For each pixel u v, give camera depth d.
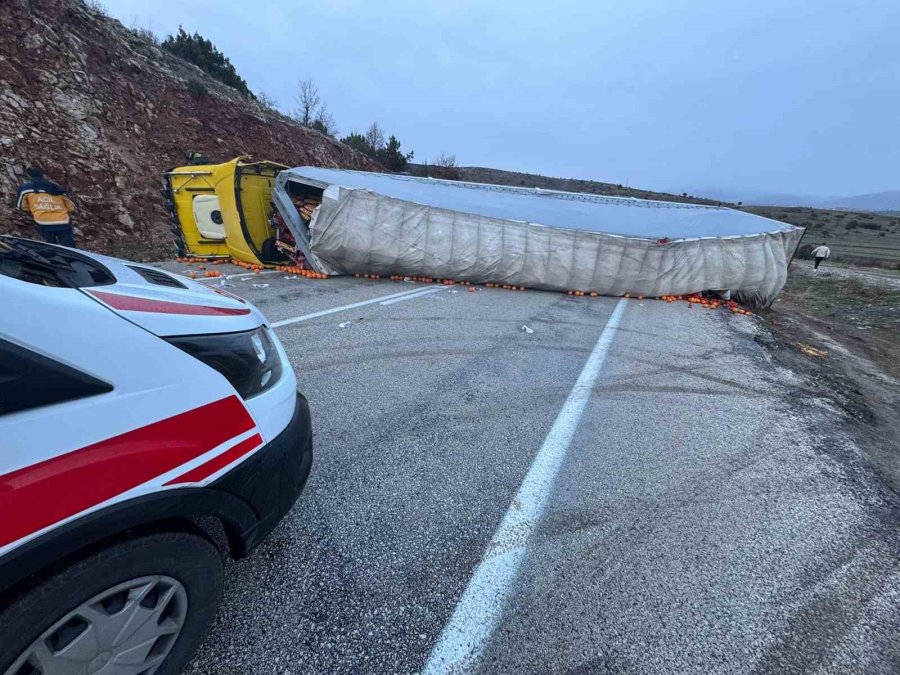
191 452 1.32
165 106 13.71
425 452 2.99
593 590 1.96
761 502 2.72
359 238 8.36
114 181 10.38
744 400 4.37
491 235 8.88
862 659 1.74
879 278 18.09
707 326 7.32
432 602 1.84
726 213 10.69
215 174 8.82
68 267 1.62
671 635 1.77
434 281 9.21
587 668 1.61
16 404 1.03
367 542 2.14
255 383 1.68
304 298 6.95
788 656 1.73
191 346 1.46
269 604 1.76
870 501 2.83
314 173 9.18
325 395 3.72
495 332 5.91
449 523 2.32
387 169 28.81
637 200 11.59
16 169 8.66
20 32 9.99
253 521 1.59
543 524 2.37
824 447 3.52
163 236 10.77
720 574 2.11
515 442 3.22
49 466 1.03
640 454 3.18
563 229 8.99
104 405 1.15
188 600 1.38
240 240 8.99
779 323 8.97
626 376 4.72
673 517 2.51
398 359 4.68
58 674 1.09
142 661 1.27
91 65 11.66
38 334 1.10
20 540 0.97
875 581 2.15
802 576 2.14
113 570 1.14
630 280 9.11
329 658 1.58
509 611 1.83
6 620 0.99
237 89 20.64
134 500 1.16
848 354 7.34
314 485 2.54
